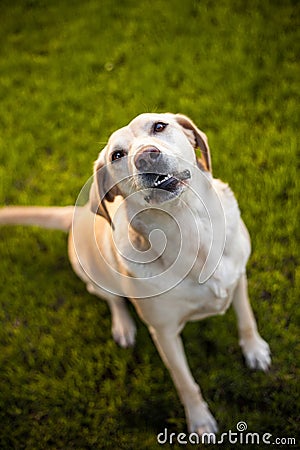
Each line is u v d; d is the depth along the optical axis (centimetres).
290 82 202
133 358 170
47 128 210
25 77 224
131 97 210
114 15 232
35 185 200
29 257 189
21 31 237
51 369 172
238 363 164
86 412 165
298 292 169
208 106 202
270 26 213
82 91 215
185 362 150
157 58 216
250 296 171
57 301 183
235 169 189
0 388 171
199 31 219
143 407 162
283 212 180
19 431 165
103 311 178
